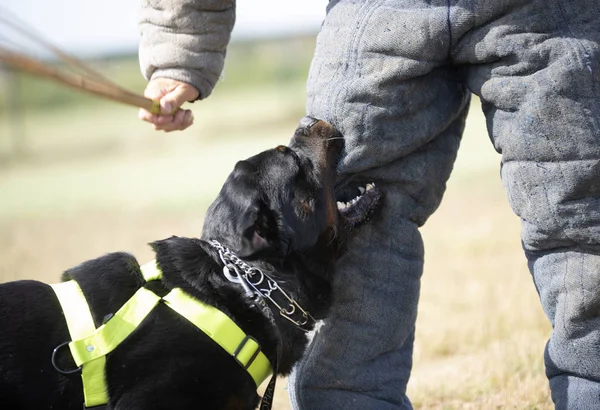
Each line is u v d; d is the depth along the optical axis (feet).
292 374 14.93
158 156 102.17
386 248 14.24
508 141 13.03
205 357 12.77
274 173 13.98
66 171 97.50
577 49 12.43
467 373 19.44
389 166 14.03
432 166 14.30
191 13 15.44
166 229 45.14
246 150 94.12
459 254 32.99
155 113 15.31
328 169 14.01
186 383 12.69
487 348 21.12
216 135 117.19
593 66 12.41
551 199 12.71
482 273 28.91
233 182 14.10
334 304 14.39
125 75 159.22
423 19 13.14
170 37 15.67
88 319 12.88
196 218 48.65
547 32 12.61
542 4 12.62
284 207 13.85
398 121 13.64
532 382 17.80
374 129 13.57
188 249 13.79
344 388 14.52
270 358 13.57
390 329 14.32
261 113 136.87
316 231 13.99
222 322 12.93
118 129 150.00
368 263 14.29
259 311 13.50
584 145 12.39
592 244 12.67
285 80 211.82
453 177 57.00
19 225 53.98
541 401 16.96
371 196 14.19
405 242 14.29
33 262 37.86
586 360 12.97
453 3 13.07
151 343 12.72
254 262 13.74
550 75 12.51
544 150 12.64
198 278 13.44
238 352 12.85
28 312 12.84
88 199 66.28
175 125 16.12
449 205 46.09
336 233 14.20
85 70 12.26
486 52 12.95
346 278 14.35
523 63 12.69
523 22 12.66
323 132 13.91
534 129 12.66
